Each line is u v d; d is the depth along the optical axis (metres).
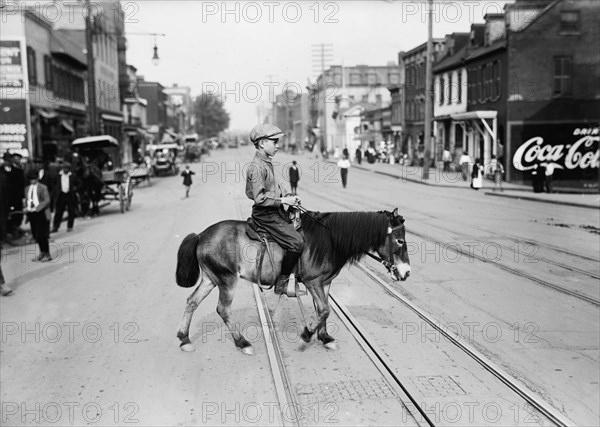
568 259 13.32
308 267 7.79
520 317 9.12
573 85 36.94
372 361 7.43
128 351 8.05
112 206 27.91
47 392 6.81
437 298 10.23
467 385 6.70
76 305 10.36
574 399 6.33
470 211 22.61
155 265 13.60
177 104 110.06
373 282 11.52
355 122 75.75
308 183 39.22
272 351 7.86
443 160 46.06
